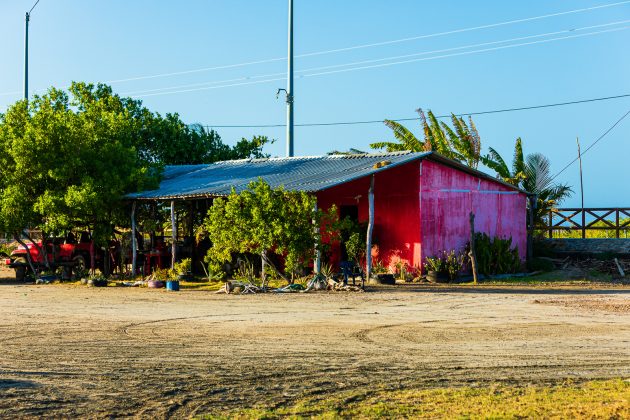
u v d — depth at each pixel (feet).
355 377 32.27
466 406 27.09
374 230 88.53
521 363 35.06
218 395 29.43
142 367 34.42
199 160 131.13
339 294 68.39
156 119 126.72
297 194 72.69
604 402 27.17
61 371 33.63
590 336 42.83
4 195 88.69
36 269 95.35
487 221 92.99
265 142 139.33
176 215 101.19
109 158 92.27
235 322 49.21
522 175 104.99
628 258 93.09
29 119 94.79
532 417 25.46
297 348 39.09
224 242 72.49
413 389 30.07
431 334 43.62
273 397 29.04
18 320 51.08
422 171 84.69
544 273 91.25
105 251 93.25
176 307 58.80
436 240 86.07
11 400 28.63
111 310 57.11
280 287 73.15
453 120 114.62
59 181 90.07
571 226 105.50
